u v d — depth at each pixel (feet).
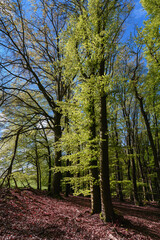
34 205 23.67
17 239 11.99
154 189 80.28
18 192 27.81
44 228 15.43
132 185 50.19
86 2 28.22
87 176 25.13
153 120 53.93
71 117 24.64
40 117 55.93
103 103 23.41
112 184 34.17
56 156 42.06
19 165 51.75
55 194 39.14
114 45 22.77
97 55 21.74
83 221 20.08
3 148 47.32
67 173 46.55
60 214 22.07
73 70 27.55
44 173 70.64
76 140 25.16
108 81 20.03
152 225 24.08
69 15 30.40
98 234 16.28
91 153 23.08
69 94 49.34
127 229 18.49
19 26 43.37
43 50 49.88
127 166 57.62
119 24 24.31
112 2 23.58
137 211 36.88
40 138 58.34
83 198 49.44
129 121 51.03
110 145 33.14
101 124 22.97
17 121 49.01
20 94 50.93
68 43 25.22
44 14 45.88
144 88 40.55
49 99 45.14
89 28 23.58
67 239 13.85
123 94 43.50
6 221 14.85
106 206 20.63
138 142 66.08
